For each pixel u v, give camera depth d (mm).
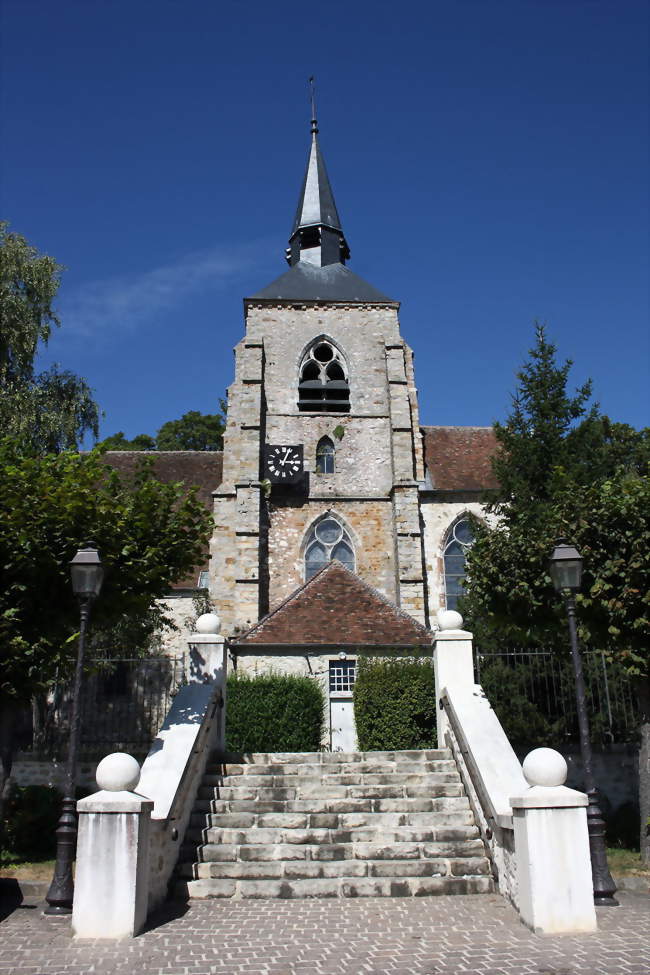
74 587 10664
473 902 9148
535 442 23750
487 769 10266
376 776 11750
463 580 15945
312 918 8492
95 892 7941
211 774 11961
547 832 8102
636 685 12844
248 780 11703
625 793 16109
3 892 10203
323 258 37438
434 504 30750
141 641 20875
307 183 39406
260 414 31328
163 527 13523
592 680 16906
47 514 12086
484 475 31859
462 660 13484
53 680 14617
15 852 13016
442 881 9586
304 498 30844
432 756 12578
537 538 13922
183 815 10258
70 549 12234
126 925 7832
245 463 30141
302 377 33281
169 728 11234
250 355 32062
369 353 33594
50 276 26719
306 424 32281
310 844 10211
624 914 8742
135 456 34625
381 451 32000
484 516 29750
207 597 28531
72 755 9992
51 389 26422
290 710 20031
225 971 6711
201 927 8156
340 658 22219
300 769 12094
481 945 7410
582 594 12727
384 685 20047
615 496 12820
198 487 13852
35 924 8516
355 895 9469
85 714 20844
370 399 32875
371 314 34250
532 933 7824
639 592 11961
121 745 17797
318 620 23172
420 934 7820
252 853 10008
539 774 8305
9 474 12414
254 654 22203
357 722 20266
